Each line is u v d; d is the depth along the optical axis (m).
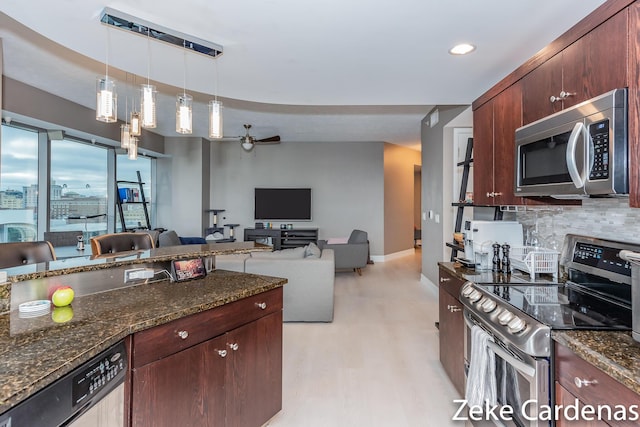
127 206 6.55
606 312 1.46
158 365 1.34
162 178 7.36
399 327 3.62
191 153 7.29
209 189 7.75
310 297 3.73
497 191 2.34
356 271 6.46
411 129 6.47
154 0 1.63
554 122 1.60
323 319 3.75
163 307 1.46
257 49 2.14
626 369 0.97
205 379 1.54
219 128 2.33
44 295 1.53
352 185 7.75
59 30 1.93
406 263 7.49
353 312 4.12
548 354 1.29
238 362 1.72
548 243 2.29
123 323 1.27
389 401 2.28
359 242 6.20
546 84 1.79
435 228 5.00
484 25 1.86
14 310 1.42
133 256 1.96
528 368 1.32
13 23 2.67
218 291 1.73
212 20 1.81
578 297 1.69
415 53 2.19
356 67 2.43
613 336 1.22
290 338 3.32
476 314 1.79
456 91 2.91
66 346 1.07
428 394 2.36
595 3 1.64
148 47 2.12
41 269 1.56
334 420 2.08
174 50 2.16
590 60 1.46
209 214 7.72
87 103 4.77
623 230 1.66
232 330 1.68
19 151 4.54
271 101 3.21
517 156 1.93
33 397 0.85
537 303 1.59
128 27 1.88
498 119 2.32
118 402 1.20
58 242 4.62
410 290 5.17
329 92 2.96
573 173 1.42
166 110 5.15
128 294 1.67
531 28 1.88
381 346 3.14
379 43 2.06
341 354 2.98
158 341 1.35
